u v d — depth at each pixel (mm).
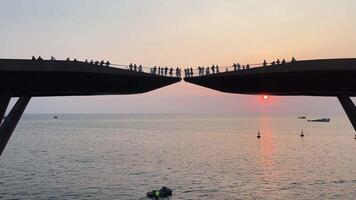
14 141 183375
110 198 74562
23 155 132000
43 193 77938
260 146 165000
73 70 49281
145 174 97438
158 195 74688
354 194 78562
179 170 103000
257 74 51781
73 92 54562
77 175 96000
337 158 126688
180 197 75688
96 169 104312
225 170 103125
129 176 94875
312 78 50656
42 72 48312
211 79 55156
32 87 50844
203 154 136375
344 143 178125
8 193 77875
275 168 106625
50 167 107250
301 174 98125
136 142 182500
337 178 93375
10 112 52031
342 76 49438
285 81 52125
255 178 92938
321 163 116000
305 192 80000
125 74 52156
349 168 106938
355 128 53781
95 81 52125
